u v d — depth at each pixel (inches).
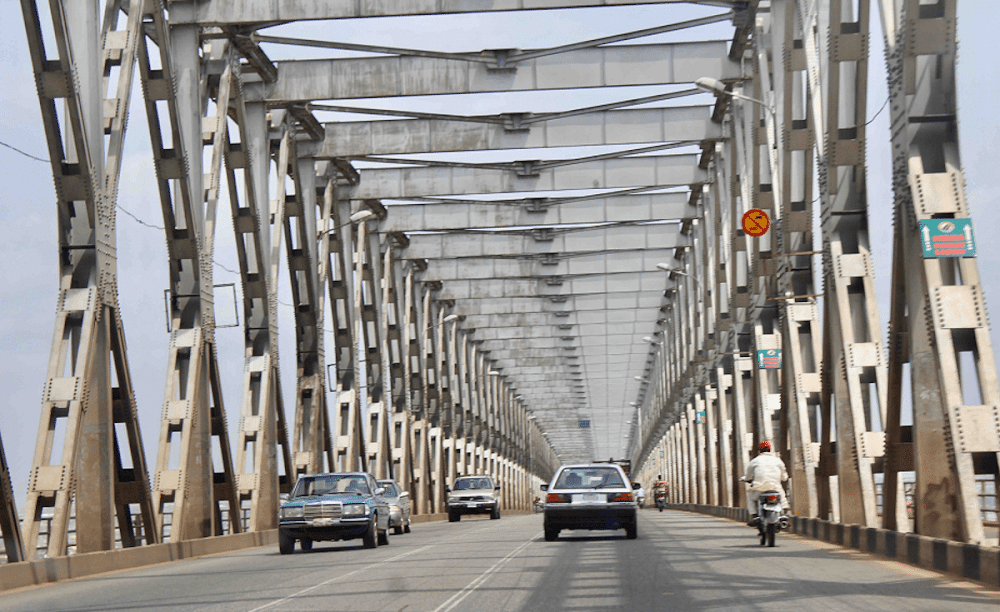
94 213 831.7
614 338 2933.1
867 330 826.8
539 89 1259.2
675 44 1267.2
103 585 622.2
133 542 916.0
